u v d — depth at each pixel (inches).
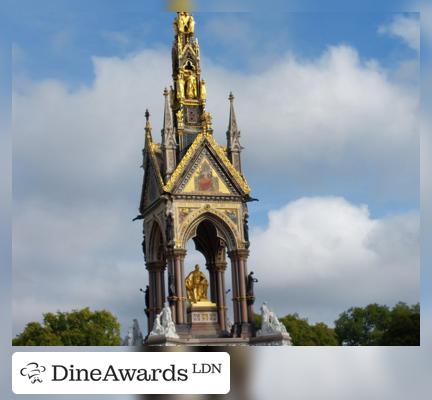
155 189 5128.0
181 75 5260.8
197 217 5000.0
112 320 7849.4
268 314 4904.0
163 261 5339.6
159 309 5300.2
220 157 5064.0
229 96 5241.1
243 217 5088.6
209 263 5383.9
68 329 7687.0
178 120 5157.5
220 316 5265.8
